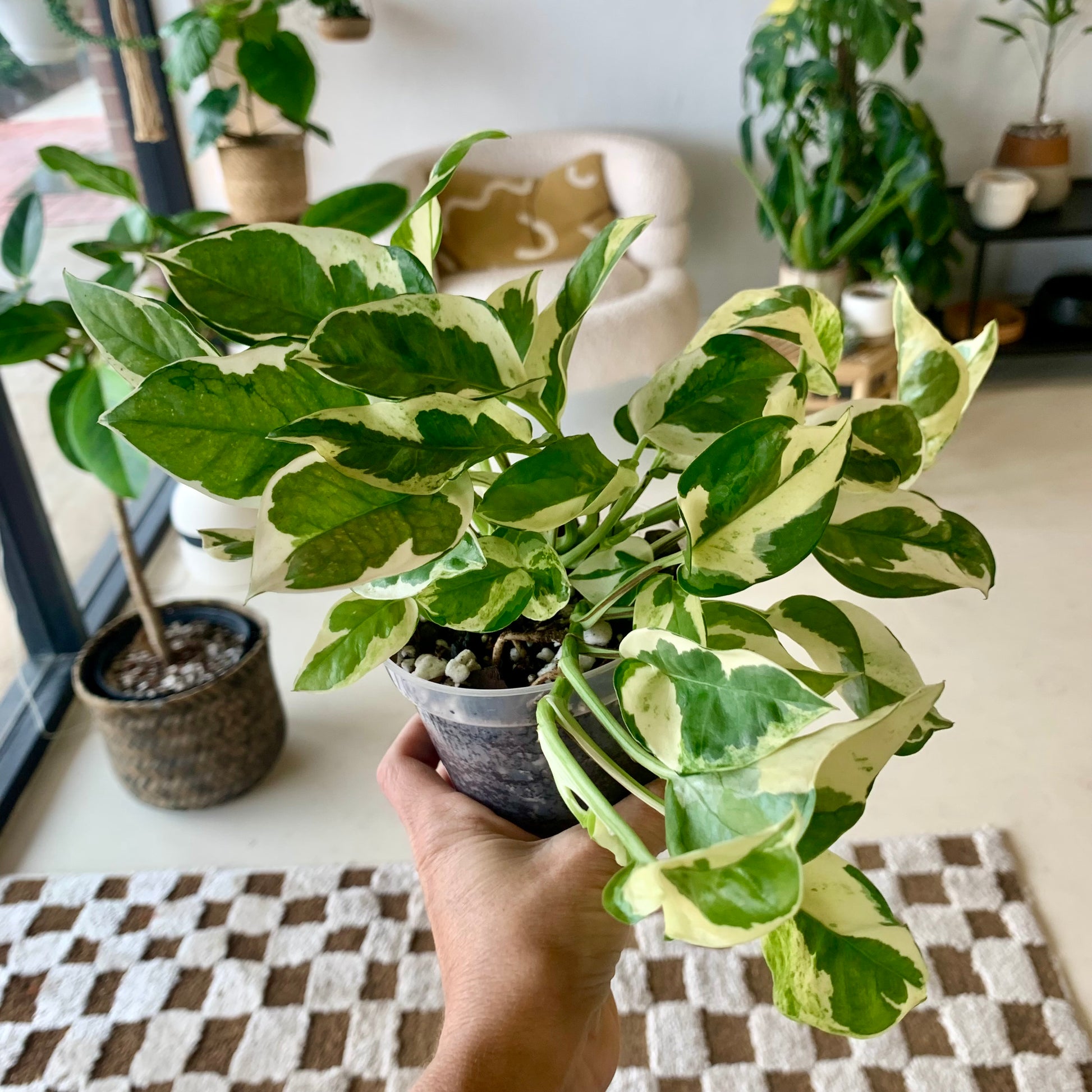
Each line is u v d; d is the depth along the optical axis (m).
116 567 2.16
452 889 0.59
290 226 0.46
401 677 0.61
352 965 1.29
